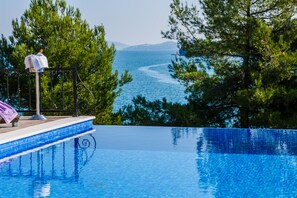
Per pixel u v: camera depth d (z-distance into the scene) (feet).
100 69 46.29
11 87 43.14
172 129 31.96
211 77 44.86
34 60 26.14
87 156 22.12
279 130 30.58
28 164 20.01
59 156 21.89
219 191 15.85
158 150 23.89
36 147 22.79
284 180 17.34
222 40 42.86
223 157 21.89
